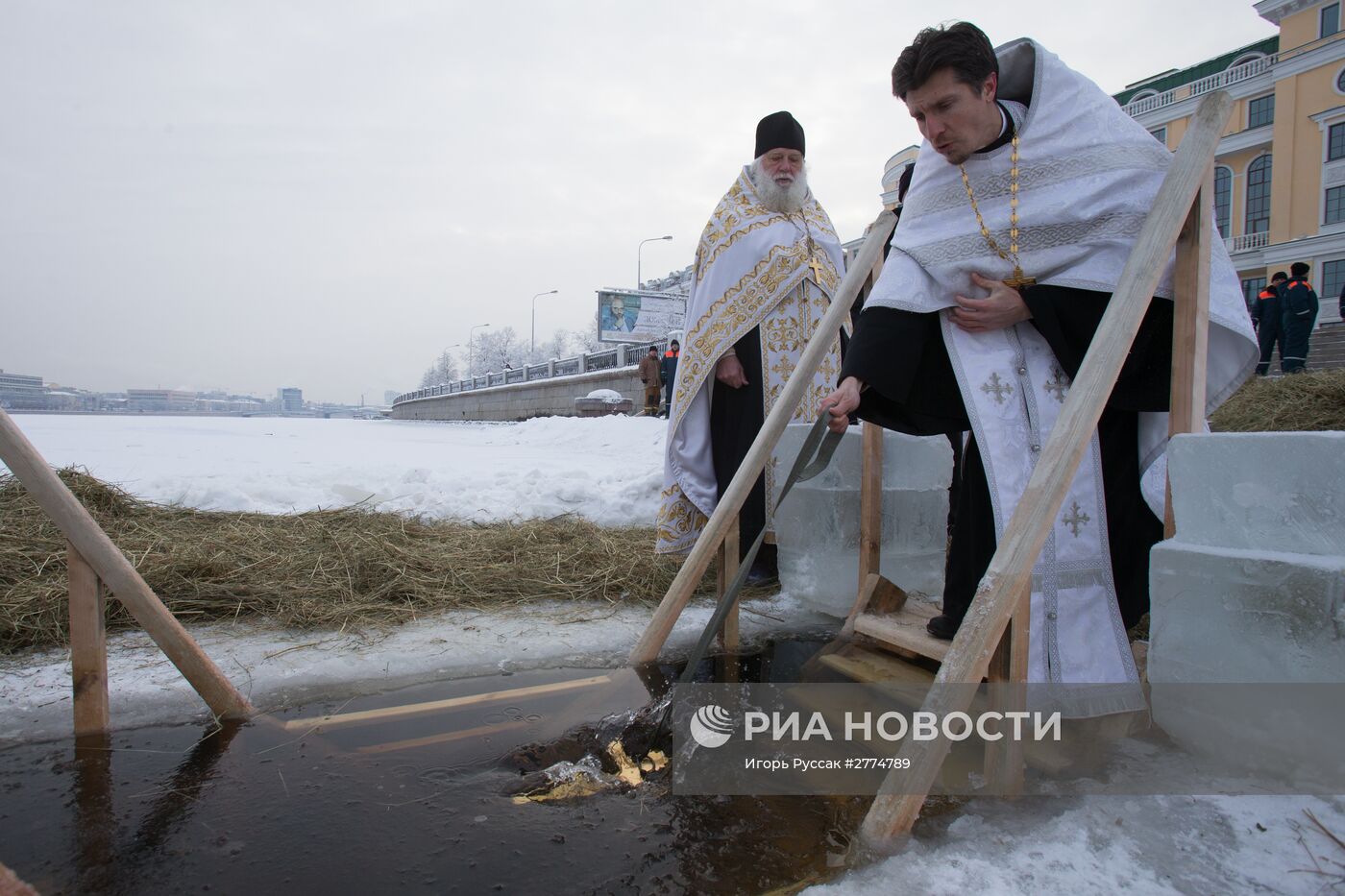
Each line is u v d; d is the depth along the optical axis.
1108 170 2.04
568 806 1.74
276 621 3.05
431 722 2.16
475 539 4.29
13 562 3.21
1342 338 15.94
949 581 2.35
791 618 3.14
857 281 2.43
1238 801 1.59
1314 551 1.58
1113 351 1.68
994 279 2.10
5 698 2.27
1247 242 35.25
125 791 1.78
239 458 9.84
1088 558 1.92
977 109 2.06
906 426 2.38
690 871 1.50
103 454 9.81
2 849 1.55
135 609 2.04
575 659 2.69
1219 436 1.70
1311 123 32.84
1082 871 1.41
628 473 6.38
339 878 1.47
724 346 3.63
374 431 24.95
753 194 3.93
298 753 1.98
